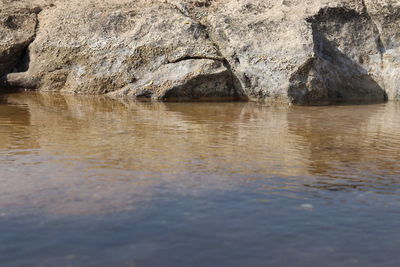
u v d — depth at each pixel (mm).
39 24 8969
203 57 7809
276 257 2074
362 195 2949
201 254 2088
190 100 7699
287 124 5543
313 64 7406
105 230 2330
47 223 2408
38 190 2926
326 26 8211
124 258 2041
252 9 8352
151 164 3600
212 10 8500
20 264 1980
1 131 4836
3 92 8297
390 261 2057
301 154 4055
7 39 8633
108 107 6746
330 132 5086
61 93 8328
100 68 8164
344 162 3812
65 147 4137
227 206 2688
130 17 8398
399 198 2900
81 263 1993
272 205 2723
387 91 8109
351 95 8242
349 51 8219
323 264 2021
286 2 8461
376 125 5555
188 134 4824
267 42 7680
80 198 2787
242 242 2219
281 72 7402
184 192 2922
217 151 4094
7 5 9055
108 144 4281
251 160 3797
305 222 2475
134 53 8016
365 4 8359
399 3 8047
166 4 8625
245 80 7656
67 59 8406
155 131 4953
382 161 3873
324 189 3062
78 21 8578
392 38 8188
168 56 7910
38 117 5758
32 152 3932
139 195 2852
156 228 2361
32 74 8562
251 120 5793
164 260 2029
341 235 2316
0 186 2994
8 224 2391
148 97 7785
